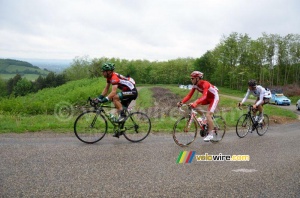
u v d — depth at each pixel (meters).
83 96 23.92
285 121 13.19
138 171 4.62
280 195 3.83
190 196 3.71
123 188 3.89
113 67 6.46
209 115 6.83
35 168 4.55
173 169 4.80
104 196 3.61
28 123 8.34
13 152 5.36
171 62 90.38
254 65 57.81
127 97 6.73
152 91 44.03
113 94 6.39
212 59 70.25
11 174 4.24
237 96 44.28
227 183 4.22
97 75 76.75
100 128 6.73
